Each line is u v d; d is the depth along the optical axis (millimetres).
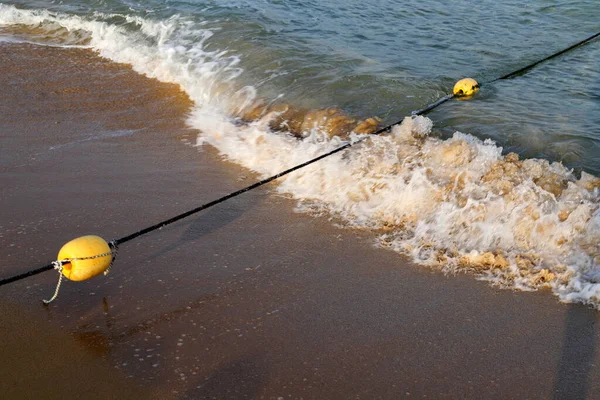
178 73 8984
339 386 3648
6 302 4383
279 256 4922
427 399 3553
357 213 5504
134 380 3699
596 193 5363
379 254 4938
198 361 3846
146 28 10633
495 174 5637
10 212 5512
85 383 3682
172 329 4117
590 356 3844
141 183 6070
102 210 5566
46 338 4043
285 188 5980
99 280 4621
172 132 7297
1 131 7270
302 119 7441
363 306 4328
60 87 8695
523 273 4625
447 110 7457
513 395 3574
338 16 10867
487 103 7637
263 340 4020
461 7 11383
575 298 4359
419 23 10594
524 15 10984
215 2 11641
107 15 11344
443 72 8641
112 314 4262
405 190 5582
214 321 4191
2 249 4980
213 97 8258
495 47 9586
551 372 3730
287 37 9797
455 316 4223
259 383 3670
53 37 11039
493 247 4934
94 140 7059
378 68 8688
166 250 4996
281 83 8297
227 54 9289
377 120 7234
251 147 6828
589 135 6637
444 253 4910
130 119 7656
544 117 7160
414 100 7738
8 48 10422
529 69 8781
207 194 5879
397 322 4168
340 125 7156
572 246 4809
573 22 10609
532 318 4191
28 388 3654
